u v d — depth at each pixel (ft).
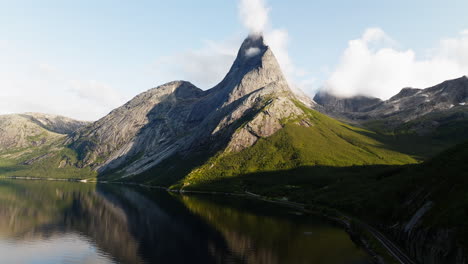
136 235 379.35
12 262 284.82
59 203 645.10
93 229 411.13
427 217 268.82
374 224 391.45
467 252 189.98
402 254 267.39
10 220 467.11
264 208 590.55
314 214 526.98
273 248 322.96
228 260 285.02
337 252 307.78
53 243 345.31
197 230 403.34
